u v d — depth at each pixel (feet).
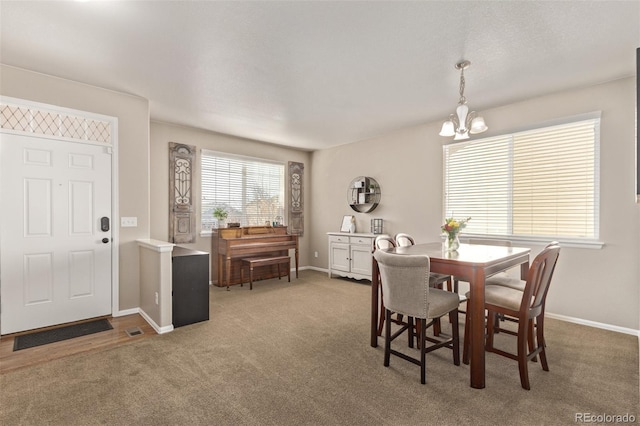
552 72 9.44
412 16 6.79
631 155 9.64
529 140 11.81
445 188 14.33
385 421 5.63
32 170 9.67
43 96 9.68
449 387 6.75
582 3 6.37
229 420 5.65
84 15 6.75
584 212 10.57
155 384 6.81
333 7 6.49
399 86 10.52
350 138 17.67
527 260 9.36
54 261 10.05
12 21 6.95
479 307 6.74
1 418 5.66
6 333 9.34
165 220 15.17
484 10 6.60
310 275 19.06
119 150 11.18
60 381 6.91
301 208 20.86
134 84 10.46
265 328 10.19
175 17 6.82
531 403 6.15
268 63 8.95
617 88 9.89
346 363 7.83
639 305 9.52
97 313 10.84
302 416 5.77
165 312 9.87
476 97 11.47
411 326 8.67
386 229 16.76
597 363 7.77
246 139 18.12
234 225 16.96
